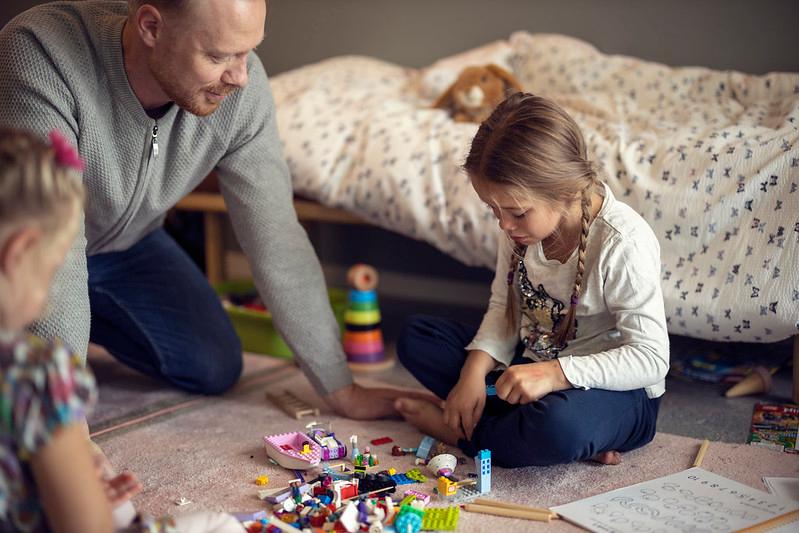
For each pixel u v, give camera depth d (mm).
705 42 2279
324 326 1610
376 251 2768
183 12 1142
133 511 1011
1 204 763
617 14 2391
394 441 1504
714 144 1715
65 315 1185
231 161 1538
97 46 1293
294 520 1161
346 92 2348
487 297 2586
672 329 1693
